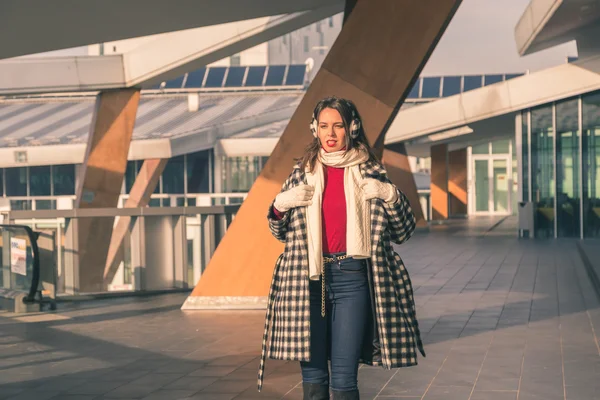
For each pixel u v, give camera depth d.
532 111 25.19
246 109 44.88
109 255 18.31
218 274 10.10
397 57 9.35
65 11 11.27
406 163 30.38
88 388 6.03
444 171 39.69
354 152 3.91
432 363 6.77
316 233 3.80
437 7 9.22
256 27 16.78
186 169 41.78
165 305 10.62
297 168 3.94
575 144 24.05
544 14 20.47
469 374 6.34
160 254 12.11
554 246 21.33
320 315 3.86
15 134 41.00
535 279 13.48
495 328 8.55
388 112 9.38
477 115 26.00
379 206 3.85
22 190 41.53
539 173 25.14
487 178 48.94
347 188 3.86
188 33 18.42
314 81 9.60
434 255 18.98
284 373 6.44
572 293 11.54
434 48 9.55
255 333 8.31
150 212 11.95
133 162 41.06
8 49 13.45
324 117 3.89
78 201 20.45
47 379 6.35
